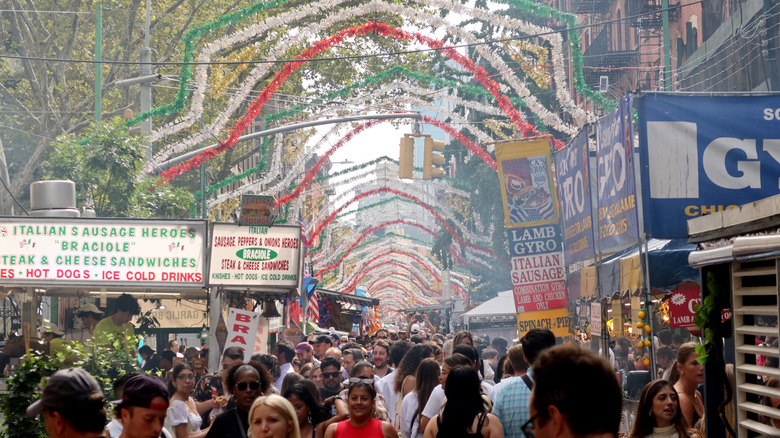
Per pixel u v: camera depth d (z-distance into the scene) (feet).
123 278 44.04
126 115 86.74
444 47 65.10
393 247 256.11
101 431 13.70
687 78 104.06
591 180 49.70
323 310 122.52
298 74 112.88
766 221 15.55
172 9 115.24
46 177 75.05
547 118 70.03
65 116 98.43
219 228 45.14
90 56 119.96
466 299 278.05
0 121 112.57
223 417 23.82
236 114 116.78
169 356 45.14
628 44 140.46
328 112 89.20
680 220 37.86
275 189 98.17
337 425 25.90
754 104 38.37
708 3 106.22
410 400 29.66
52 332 44.14
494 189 150.92
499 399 23.29
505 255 153.99
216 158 126.72
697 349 18.71
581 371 9.04
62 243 43.70
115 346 38.01
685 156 38.22
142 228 44.37
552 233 57.67
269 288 45.55
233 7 117.60
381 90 82.12
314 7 62.54
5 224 43.29
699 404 25.64
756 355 16.93
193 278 44.73
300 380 27.35
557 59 68.33
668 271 36.29
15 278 43.14
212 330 50.29
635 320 53.01
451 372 22.93
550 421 9.19
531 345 23.18
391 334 76.23
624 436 30.73
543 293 57.41
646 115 38.32
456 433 22.36
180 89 67.41
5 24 111.24
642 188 38.06
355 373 32.53
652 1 121.19
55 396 13.43
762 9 84.74
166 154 77.92
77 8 106.63
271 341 79.71
